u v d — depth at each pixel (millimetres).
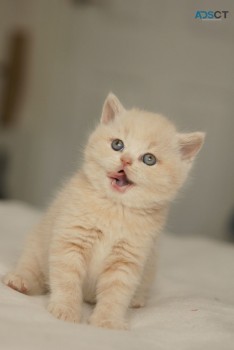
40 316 349
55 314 364
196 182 1057
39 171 1043
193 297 427
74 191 419
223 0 1001
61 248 399
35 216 625
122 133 424
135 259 406
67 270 395
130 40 1056
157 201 415
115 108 448
